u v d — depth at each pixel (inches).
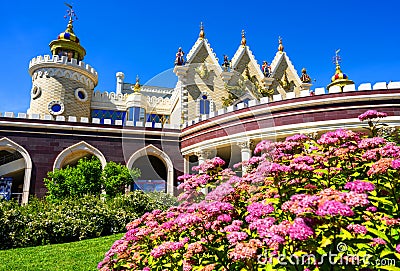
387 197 123.6
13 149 743.1
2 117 732.7
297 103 662.5
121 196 550.9
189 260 124.6
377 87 633.0
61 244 402.6
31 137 745.0
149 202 522.9
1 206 436.8
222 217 118.3
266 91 1128.8
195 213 125.2
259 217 115.4
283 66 1293.1
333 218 98.8
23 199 701.9
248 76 1162.6
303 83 1286.9
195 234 130.5
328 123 636.1
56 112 1048.2
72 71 1104.2
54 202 558.6
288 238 99.4
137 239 156.6
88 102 1147.3
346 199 94.3
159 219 162.6
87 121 791.7
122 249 155.9
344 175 142.5
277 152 153.2
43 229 425.4
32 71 1104.2
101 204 515.8
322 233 104.3
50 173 668.7
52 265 305.7
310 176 137.8
